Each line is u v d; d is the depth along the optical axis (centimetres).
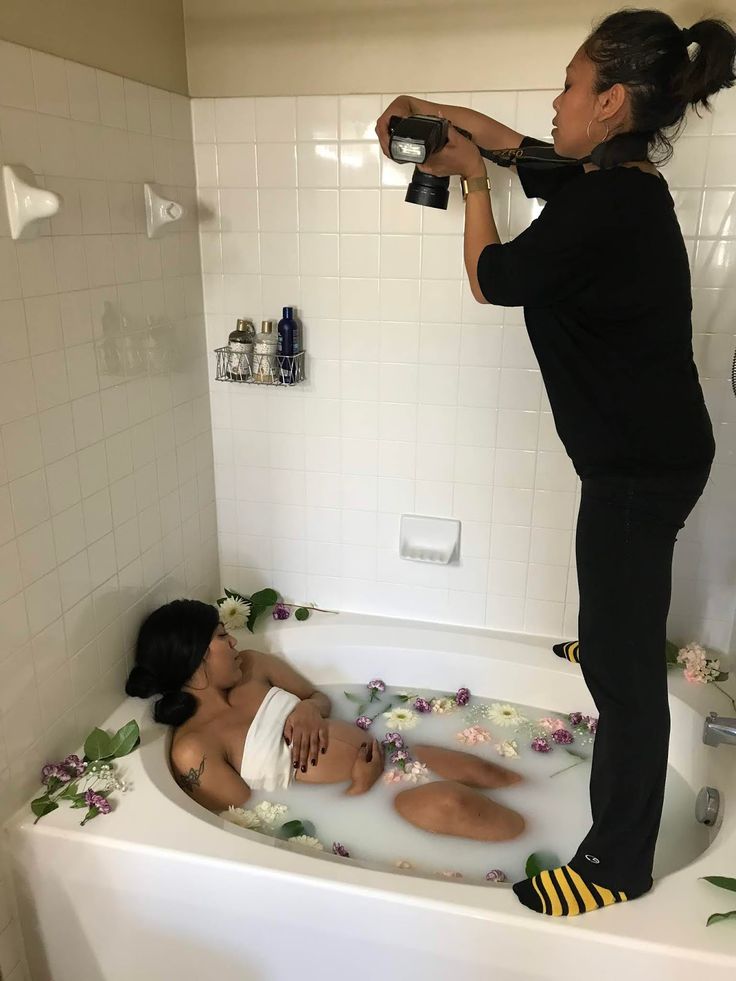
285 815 174
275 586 229
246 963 146
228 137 195
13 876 150
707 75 126
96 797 151
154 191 177
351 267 198
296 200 196
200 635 183
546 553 209
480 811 170
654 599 140
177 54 187
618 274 129
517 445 202
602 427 139
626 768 138
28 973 158
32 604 151
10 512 143
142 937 149
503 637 215
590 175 131
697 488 141
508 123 180
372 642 216
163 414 194
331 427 212
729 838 149
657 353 135
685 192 176
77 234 155
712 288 180
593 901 133
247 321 206
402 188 189
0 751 145
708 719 160
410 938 136
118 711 181
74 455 160
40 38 141
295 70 187
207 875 141
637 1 168
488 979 135
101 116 160
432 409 204
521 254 131
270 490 222
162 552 199
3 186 134
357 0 180
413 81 182
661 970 127
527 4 172
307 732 185
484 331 195
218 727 182
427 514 214
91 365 163
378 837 169
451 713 206
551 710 205
